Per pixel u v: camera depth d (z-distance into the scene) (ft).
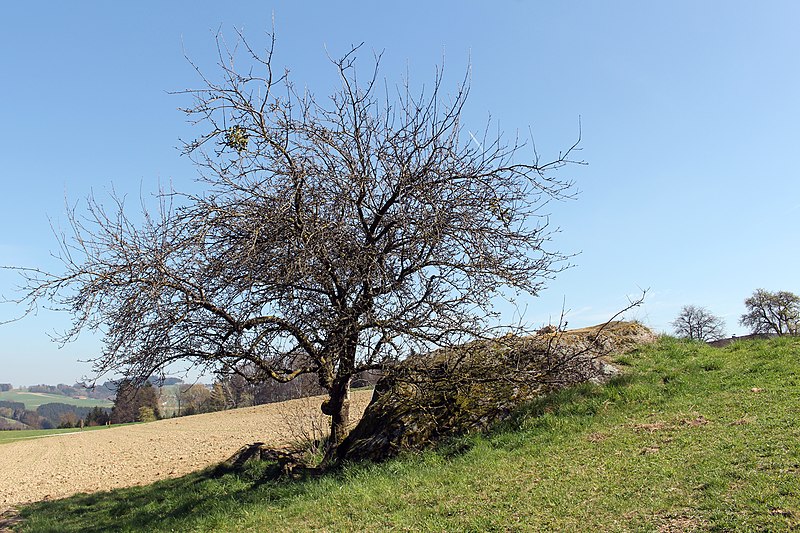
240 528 30.63
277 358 34.22
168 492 51.55
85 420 273.54
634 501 22.79
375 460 37.86
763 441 26.37
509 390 40.60
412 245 33.60
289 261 30.99
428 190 33.32
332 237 31.71
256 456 53.88
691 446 27.84
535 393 40.29
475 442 35.76
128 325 29.71
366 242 35.04
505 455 32.60
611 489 24.48
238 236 32.24
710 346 52.24
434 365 37.29
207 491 46.75
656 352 48.60
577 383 41.16
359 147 35.27
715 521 19.65
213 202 33.06
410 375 36.81
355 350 35.50
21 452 133.18
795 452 24.22
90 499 57.16
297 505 31.71
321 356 36.17
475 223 33.94
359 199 34.55
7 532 46.44
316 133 34.01
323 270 32.89
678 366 44.04
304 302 33.50
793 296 154.92
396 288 33.24
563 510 23.27
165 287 31.24
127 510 47.75
